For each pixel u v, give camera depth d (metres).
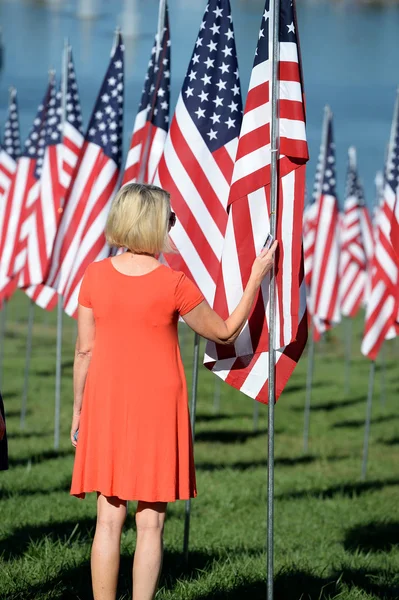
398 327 24.22
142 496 9.72
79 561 13.41
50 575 12.72
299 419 35.31
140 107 16.95
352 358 54.94
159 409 9.78
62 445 25.98
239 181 11.85
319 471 25.58
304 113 11.48
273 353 10.95
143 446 9.75
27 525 15.99
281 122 11.49
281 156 11.52
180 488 9.88
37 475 21.17
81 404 10.44
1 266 28.94
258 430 32.38
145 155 16.38
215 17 13.90
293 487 23.02
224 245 11.94
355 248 41.56
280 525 18.59
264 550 15.70
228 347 11.77
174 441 9.83
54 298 27.50
